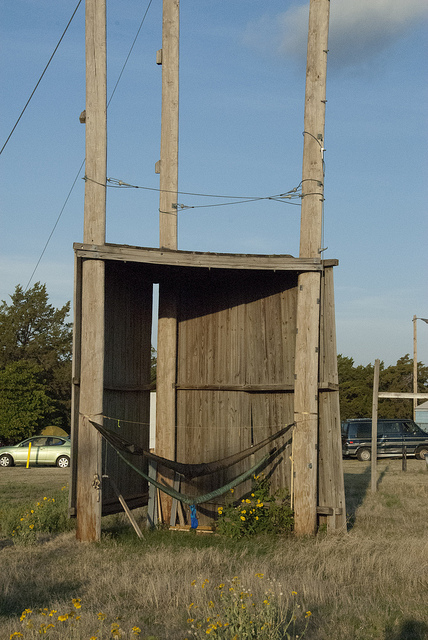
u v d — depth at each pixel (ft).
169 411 45.03
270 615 20.27
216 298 45.75
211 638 19.08
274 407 42.80
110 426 39.81
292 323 42.39
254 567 29.22
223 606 21.45
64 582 27.78
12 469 90.07
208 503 43.47
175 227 43.01
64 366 177.58
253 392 43.65
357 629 22.03
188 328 46.21
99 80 39.34
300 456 39.63
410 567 29.55
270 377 42.88
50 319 185.26
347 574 28.73
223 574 28.84
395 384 173.99
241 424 43.60
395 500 53.57
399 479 70.95
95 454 36.88
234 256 39.86
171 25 44.06
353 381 177.78
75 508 37.42
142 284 45.60
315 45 41.42
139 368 44.96
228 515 39.78
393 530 40.37
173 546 36.40
